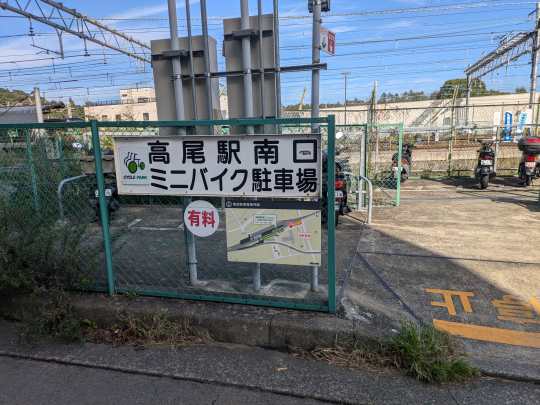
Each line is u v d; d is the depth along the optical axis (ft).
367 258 15.03
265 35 11.17
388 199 27.43
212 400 8.13
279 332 9.86
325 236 18.30
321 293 11.65
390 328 9.83
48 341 10.53
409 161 37.86
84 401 8.17
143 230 19.72
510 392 8.04
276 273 13.38
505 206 24.26
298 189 9.89
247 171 10.14
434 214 22.72
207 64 11.59
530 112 48.37
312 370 8.95
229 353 9.75
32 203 14.30
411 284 12.75
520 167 31.96
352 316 10.22
